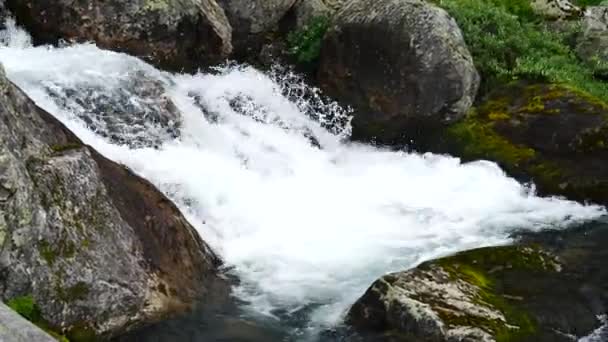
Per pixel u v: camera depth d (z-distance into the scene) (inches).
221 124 429.4
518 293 288.7
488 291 284.4
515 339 258.1
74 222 247.3
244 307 281.7
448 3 557.9
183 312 269.3
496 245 333.4
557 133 446.6
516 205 417.1
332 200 396.2
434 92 465.1
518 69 504.4
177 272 282.4
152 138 373.1
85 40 435.2
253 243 335.0
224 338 259.4
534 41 571.2
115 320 248.8
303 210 375.6
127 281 256.8
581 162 434.6
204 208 342.0
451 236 366.3
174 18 448.1
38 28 432.8
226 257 320.2
